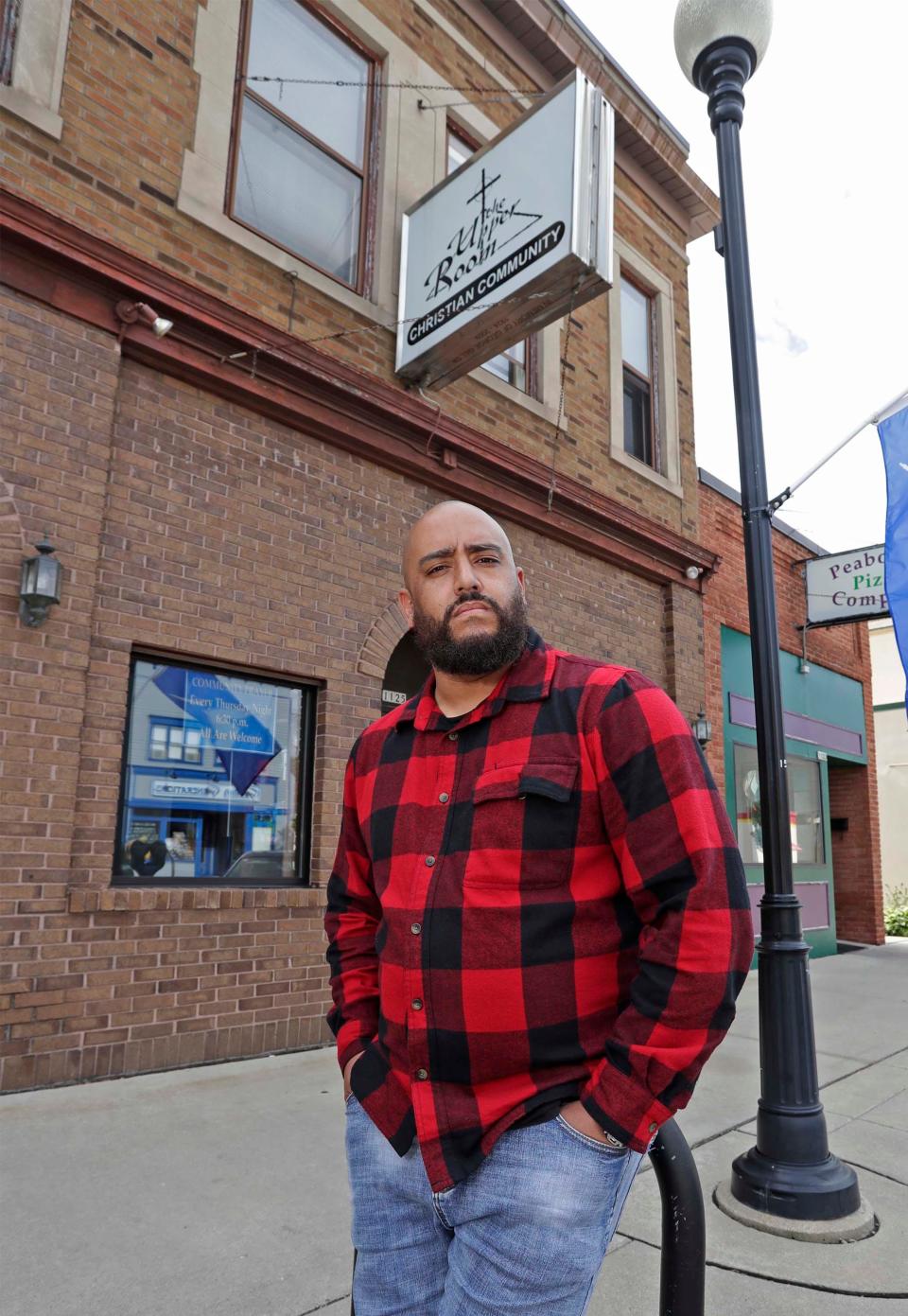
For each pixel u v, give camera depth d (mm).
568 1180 1278
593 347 8859
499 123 8125
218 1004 5184
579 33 8625
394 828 1547
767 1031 3572
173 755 5445
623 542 8797
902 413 5125
